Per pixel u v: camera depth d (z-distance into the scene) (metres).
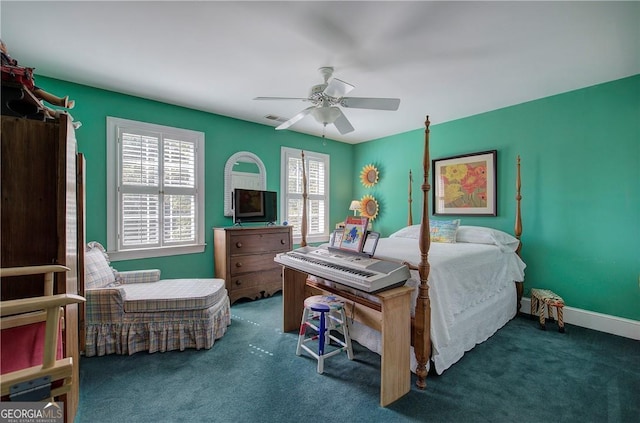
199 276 3.61
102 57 2.30
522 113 3.28
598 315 2.76
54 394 0.87
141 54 2.26
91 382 1.90
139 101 3.15
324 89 2.25
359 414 1.62
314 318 2.86
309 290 2.79
